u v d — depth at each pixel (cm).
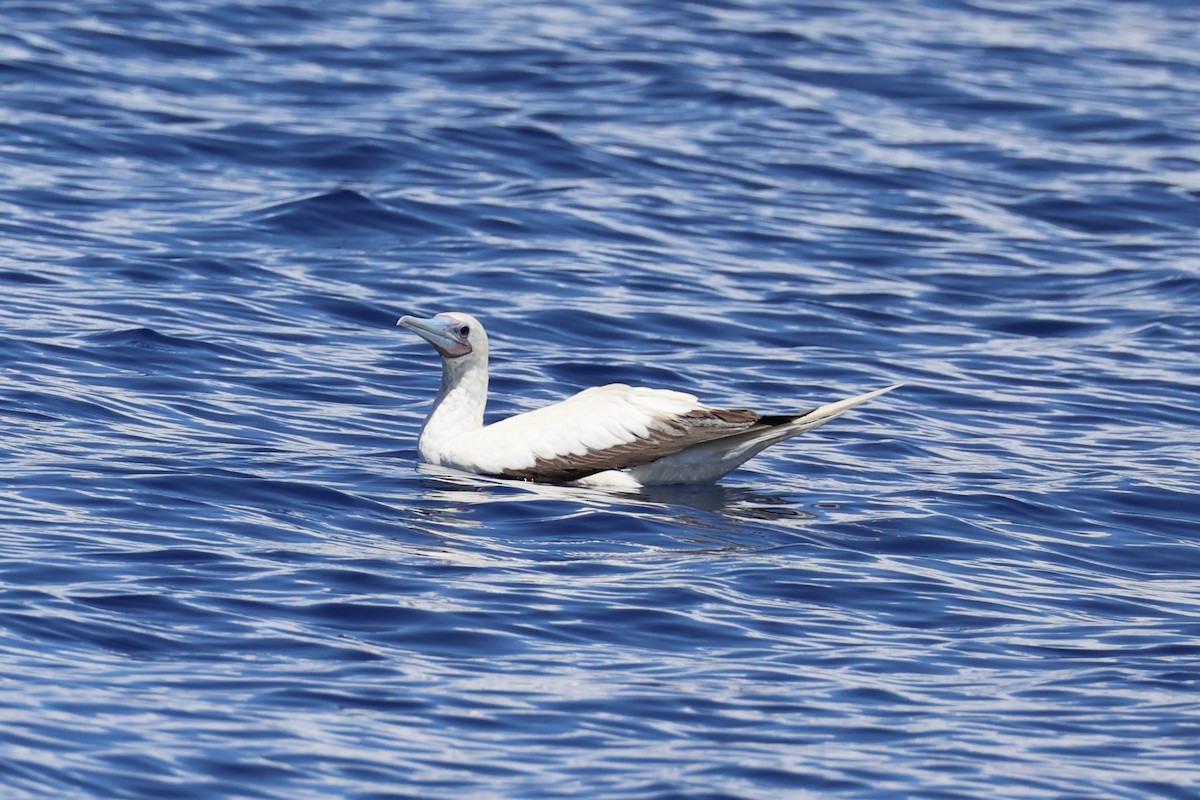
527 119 3112
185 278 2311
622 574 1442
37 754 1062
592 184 2841
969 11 4228
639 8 3962
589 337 2236
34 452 1661
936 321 2389
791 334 2294
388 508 1595
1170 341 2338
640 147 3033
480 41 3575
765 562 1493
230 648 1248
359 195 2650
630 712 1180
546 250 2542
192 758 1078
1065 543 1605
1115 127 3334
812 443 1895
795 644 1319
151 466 1648
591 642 1300
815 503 1677
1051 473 1814
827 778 1097
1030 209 2898
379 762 1091
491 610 1344
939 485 1752
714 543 1540
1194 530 1662
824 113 3303
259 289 2303
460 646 1277
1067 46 3934
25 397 1822
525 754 1112
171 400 1883
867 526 1606
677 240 2636
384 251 2502
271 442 1781
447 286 2375
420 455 1772
